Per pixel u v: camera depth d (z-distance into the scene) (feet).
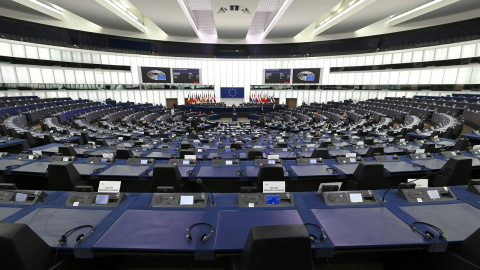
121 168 13.70
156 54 86.84
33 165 13.96
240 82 97.04
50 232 6.47
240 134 29.99
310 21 63.10
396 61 72.69
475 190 8.55
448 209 7.59
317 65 90.84
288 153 17.94
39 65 59.72
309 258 4.72
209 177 12.48
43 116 41.24
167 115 64.28
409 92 70.64
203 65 94.07
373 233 6.45
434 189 8.40
